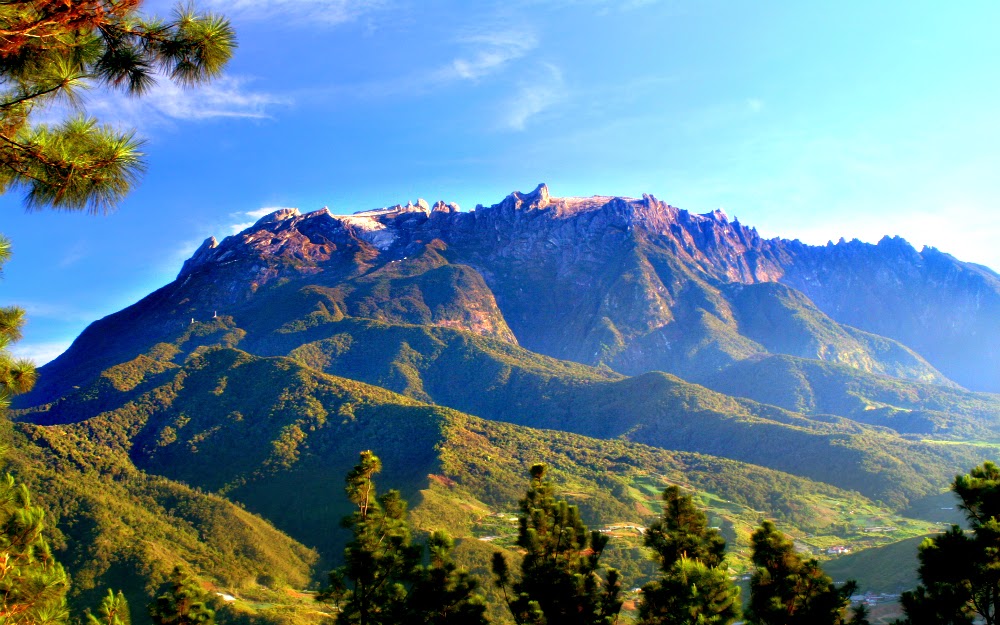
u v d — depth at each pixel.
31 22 13.12
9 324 20.19
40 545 18.89
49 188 14.05
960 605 21.78
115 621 23.27
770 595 28.14
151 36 14.63
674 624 26.11
